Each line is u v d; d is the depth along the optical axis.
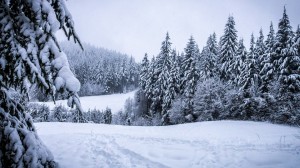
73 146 9.93
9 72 4.54
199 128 21.97
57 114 44.03
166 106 41.72
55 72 4.44
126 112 63.94
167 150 9.82
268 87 30.83
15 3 4.44
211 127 22.09
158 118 45.22
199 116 35.19
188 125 25.00
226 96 32.69
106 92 99.25
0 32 4.32
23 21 4.45
